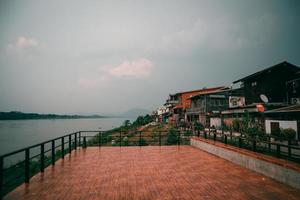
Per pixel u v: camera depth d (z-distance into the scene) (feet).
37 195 21.24
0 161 19.74
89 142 81.10
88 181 25.90
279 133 64.34
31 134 249.96
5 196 20.93
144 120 238.27
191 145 59.11
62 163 36.17
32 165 46.68
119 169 31.89
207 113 126.52
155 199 20.10
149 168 32.48
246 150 34.19
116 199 20.15
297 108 63.52
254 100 96.17
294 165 23.06
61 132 286.25
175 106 193.77
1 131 315.58
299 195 20.65
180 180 26.17
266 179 26.11
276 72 91.15
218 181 25.58
